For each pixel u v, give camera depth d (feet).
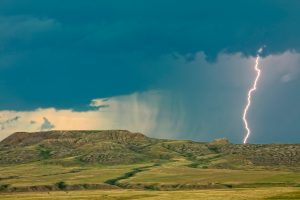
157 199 588.09
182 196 619.26
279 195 570.05
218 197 573.33
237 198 552.41
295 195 563.89
